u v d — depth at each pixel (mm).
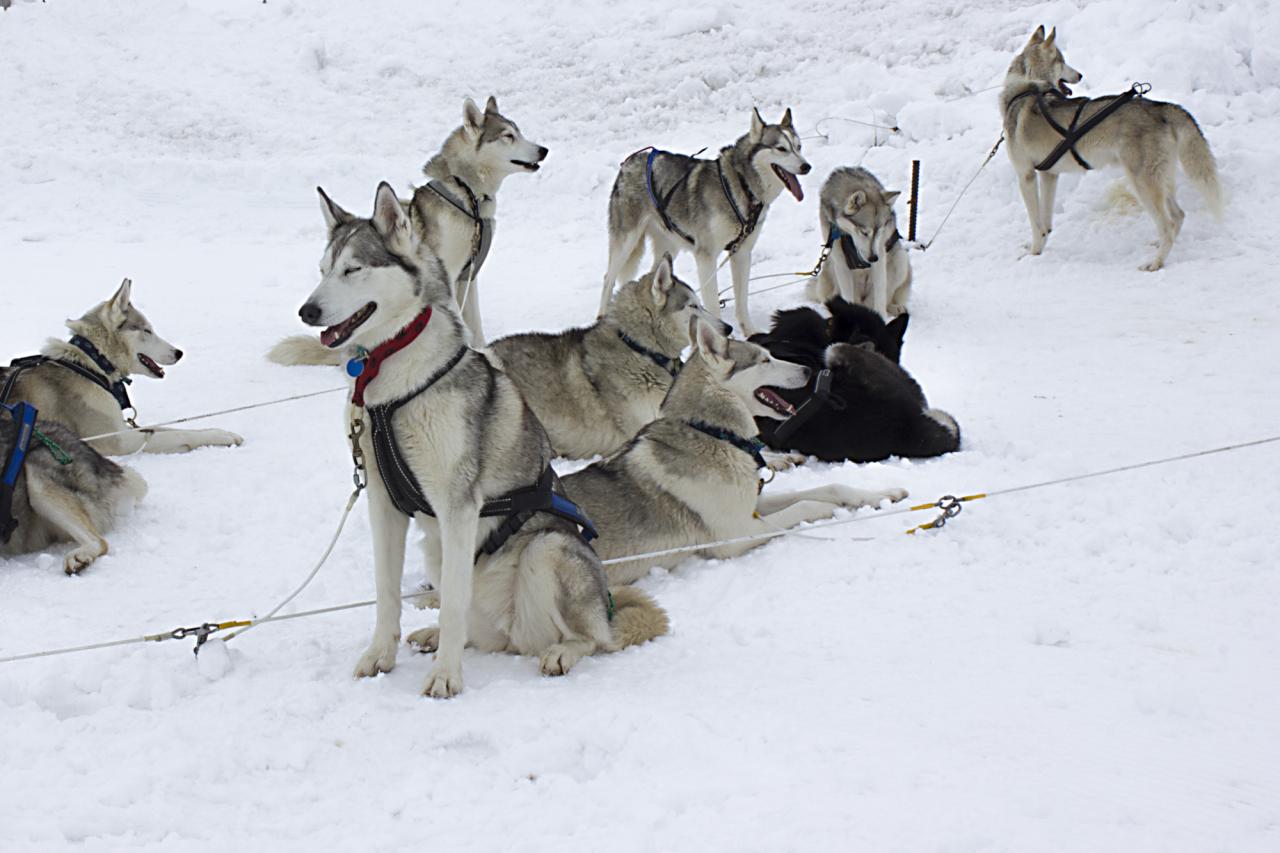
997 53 14398
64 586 4586
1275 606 4012
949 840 2648
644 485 4797
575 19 17500
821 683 3602
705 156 13492
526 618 3938
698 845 2688
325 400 7344
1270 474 5289
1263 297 8859
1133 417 6426
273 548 5098
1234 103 12094
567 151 14414
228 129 15211
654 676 3721
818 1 16922
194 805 2947
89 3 17938
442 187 8336
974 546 4773
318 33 17703
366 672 3740
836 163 12695
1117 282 9703
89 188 13438
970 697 3453
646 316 6250
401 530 3895
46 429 5035
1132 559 4523
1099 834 2676
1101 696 3426
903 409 6137
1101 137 9891
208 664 3711
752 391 4875
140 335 6516
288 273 11039
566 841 2742
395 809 2941
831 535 5039
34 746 3191
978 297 9742
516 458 3908
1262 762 3000
